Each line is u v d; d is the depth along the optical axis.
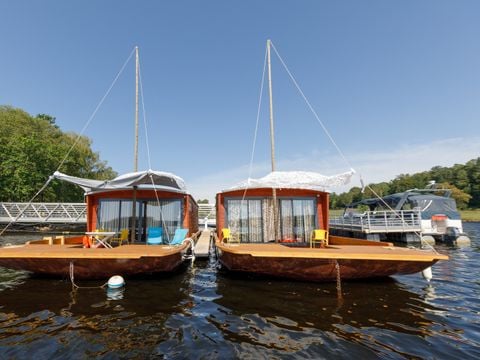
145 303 6.14
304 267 7.07
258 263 7.19
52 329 4.81
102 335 4.61
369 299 6.42
